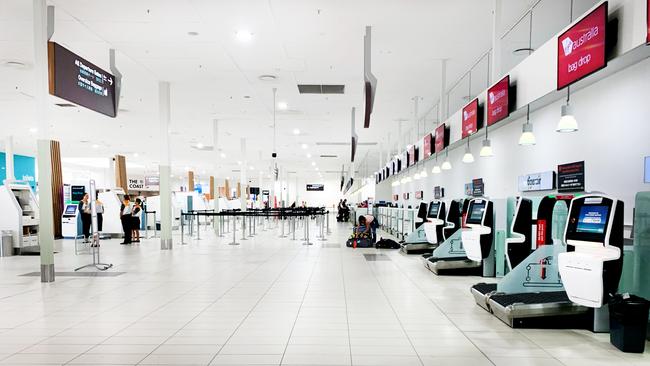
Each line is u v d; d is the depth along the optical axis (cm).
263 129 1614
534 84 527
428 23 653
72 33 681
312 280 634
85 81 650
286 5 586
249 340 359
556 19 644
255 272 707
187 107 1229
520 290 452
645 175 470
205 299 511
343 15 620
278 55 790
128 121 1416
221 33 685
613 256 332
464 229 680
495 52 602
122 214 1223
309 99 1133
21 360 316
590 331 387
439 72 909
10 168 1670
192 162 2864
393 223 1463
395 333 379
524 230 491
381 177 2094
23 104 1147
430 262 694
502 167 918
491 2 593
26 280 646
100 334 377
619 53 362
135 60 817
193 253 977
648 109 473
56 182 1423
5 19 626
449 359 317
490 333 379
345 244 1173
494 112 639
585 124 602
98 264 752
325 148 2220
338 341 357
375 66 868
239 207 2822
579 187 611
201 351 333
